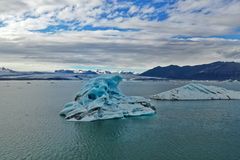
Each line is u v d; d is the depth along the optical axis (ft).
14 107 330.54
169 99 406.21
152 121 237.04
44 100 417.90
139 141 176.45
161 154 151.84
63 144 169.17
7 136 186.60
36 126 216.33
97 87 268.00
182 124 226.79
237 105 351.46
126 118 249.55
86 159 144.56
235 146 166.40
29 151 155.84
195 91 440.04
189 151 157.07
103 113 246.06
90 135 189.88
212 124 228.02
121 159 144.87
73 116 244.83
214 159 144.66
